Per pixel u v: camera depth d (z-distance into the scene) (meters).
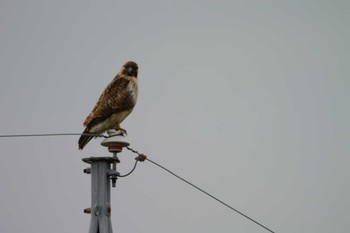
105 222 9.93
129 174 10.73
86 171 10.42
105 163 10.21
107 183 10.19
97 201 10.04
